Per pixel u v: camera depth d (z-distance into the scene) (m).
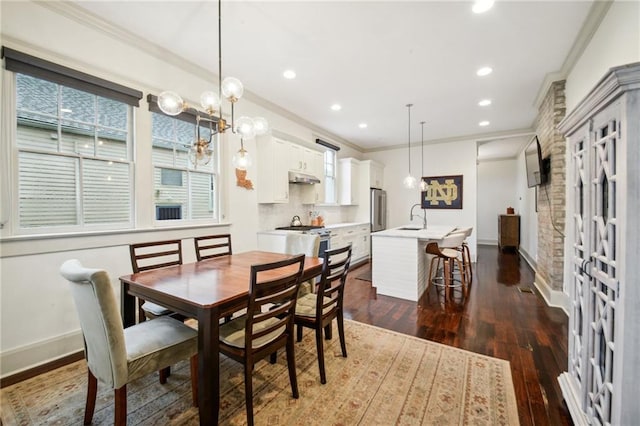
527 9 2.21
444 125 5.37
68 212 2.31
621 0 1.98
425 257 4.19
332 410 1.66
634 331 1.10
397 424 1.56
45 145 2.18
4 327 1.95
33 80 2.12
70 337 2.24
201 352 1.44
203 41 2.67
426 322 2.93
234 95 1.95
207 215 3.46
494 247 8.06
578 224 1.63
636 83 1.06
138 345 1.49
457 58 2.95
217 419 1.47
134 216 2.69
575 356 1.66
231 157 3.67
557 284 3.35
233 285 1.76
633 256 1.09
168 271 2.13
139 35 2.57
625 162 1.09
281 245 3.91
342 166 6.31
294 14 2.27
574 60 2.89
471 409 1.67
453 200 6.32
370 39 2.61
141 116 2.72
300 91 3.80
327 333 2.55
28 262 2.04
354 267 5.55
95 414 1.63
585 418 1.45
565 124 1.71
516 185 8.12
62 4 2.14
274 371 2.06
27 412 1.65
